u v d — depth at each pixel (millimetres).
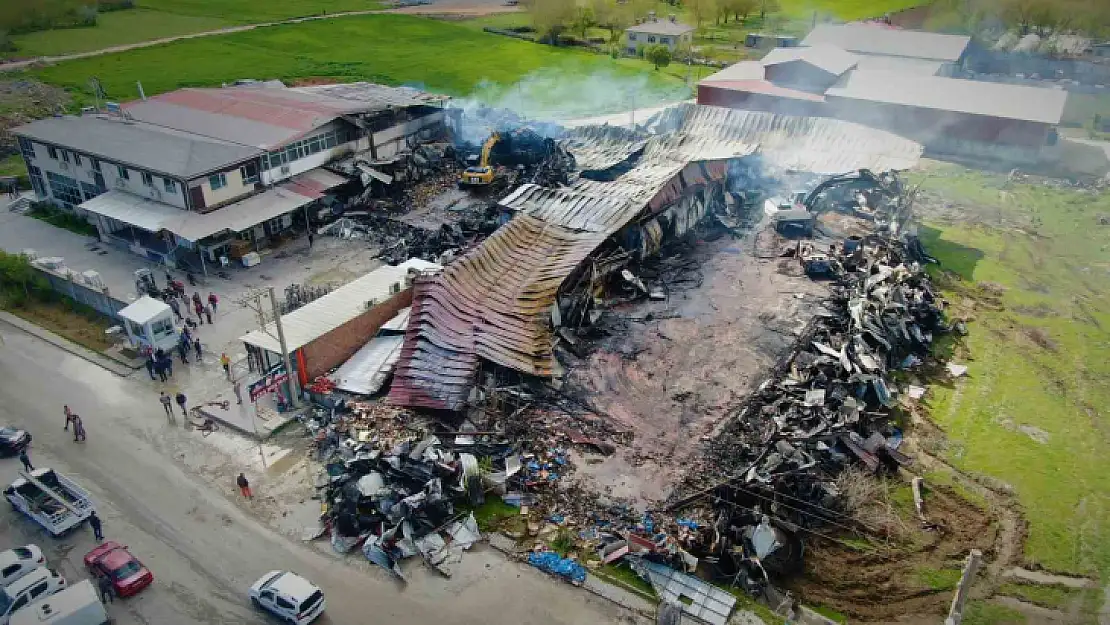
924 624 30219
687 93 108062
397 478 35812
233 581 31766
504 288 48000
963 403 43875
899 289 51438
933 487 37312
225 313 52188
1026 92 85812
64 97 95250
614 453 38250
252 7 156000
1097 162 83312
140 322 45812
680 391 43094
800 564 32594
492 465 37219
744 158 71250
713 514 34250
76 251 60812
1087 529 35156
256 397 39750
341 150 70812
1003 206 72375
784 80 96125
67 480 35500
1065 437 41344
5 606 29828
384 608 30484
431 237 60438
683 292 54438
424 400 39906
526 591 31203
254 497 36188
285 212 61125
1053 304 55188
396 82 108250
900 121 87625
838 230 64125
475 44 134125
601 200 57781
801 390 41625
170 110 71812
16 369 46344
